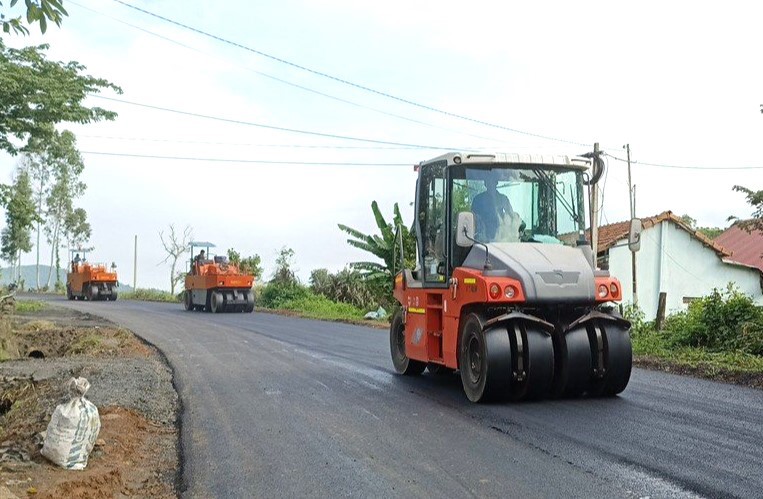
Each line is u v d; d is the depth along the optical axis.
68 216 71.12
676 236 28.41
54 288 70.81
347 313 32.19
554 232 10.06
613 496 5.59
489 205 9.95
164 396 10.52
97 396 10.08
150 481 6.47
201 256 35.78
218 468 6.75
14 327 22.47
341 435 7.89
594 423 8.12
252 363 14.20
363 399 10.03
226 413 9.24
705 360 13.25
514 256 9.39
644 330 17.11
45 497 5.52
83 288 47.59
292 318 28.84
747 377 11.12
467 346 9.60
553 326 9.26
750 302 15.39
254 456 7.13
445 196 10.24
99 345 17.69
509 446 7.18
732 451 6.84
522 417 8.52
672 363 12.84
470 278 9.44
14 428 8.65
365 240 26.42
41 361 15.22
